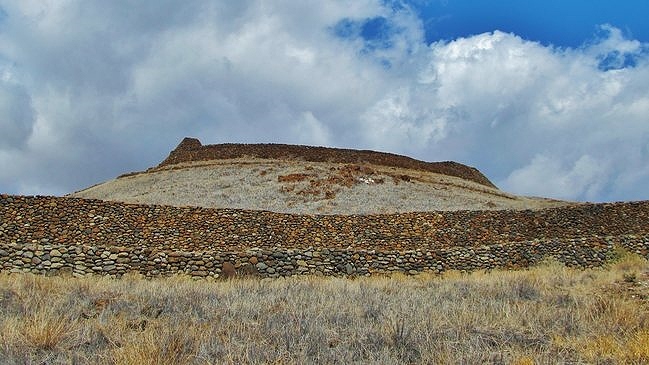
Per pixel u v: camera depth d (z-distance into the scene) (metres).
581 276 17.81
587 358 8.46
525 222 34.00
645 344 8.65
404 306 11.76
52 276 19.16
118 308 11.54
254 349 8.55
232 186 52.56
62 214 29.91
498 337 9.49
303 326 9.99
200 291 14.26
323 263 22.91
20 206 29.47
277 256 22.50
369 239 31.86
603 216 34.09
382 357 8.31
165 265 21.48
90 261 21.23
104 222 30.19
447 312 11.27
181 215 31.28
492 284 16.08
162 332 9.31
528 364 7.93
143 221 30.67
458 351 8.47
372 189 52.22
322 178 55.34
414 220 33.31
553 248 25.31
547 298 13.34
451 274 22.41
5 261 20.59
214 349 8.53
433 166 71.69
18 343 8.55
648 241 25.78
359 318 10.92
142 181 57.38
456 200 50.25
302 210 44.38
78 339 9.02
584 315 10.96
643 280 15.79
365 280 19.88
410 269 23.78
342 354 8.47
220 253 21.92
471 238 32.62
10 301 11.59
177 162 69.31
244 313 11.21
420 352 8.57
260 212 32.09
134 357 7.88
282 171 58.50
